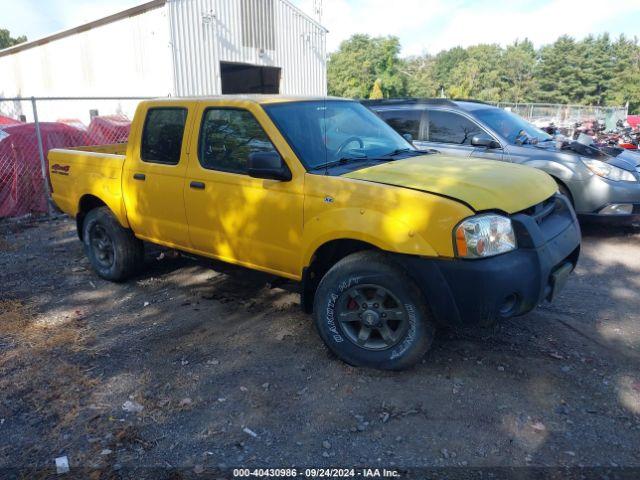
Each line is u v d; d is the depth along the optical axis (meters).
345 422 3.18
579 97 80.56
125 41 19.58
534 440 2.98
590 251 6.50
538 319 4.49
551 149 7.13
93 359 3.99
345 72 73.38
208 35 19.05
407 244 3.33
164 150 4.81
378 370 3.69
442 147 7.71
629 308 4.75
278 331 4.38
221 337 4.31
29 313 4.84
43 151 9.15
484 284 3.20
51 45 23.64
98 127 10.48
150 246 6.46
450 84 96.25
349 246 3.85
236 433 3.11
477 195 3.39
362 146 4.45
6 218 8.71
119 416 3.29
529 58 90.38
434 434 3.05
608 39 83.00
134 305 5.01
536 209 3.73
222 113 4.39
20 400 3.47
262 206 4.06
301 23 22.55
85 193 5.55
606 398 3.36
